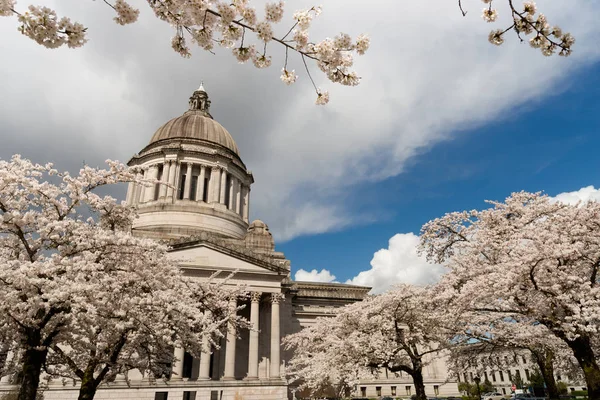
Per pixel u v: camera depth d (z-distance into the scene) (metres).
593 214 20.20
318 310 61.66
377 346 28.75
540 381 61.75
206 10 6.63
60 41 6.12
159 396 39.22
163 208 58.84
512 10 7.47
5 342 16.75
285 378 45.88
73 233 16.20
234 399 41.12
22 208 16.69
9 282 13.95
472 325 24.59
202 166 64.00
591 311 17.80
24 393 14.27
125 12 6.67
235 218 63.72
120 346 17.53
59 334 16.48
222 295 25.38
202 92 80.38
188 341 19.59
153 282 18.12
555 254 18.66
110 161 18.19
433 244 31.33
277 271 48.34
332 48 6.94
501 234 25.67
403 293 30.36
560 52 7.68
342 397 37.12
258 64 7.73
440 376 65.50
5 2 5.69
